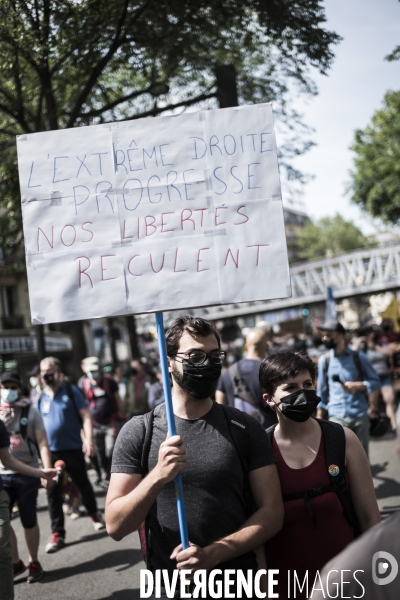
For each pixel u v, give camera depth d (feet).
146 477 8.92
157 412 9.84
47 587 19.62
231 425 9.65
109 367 47.73
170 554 9.41
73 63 35.32
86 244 10.03
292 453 10.55
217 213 9.95
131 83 43.24
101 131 10.17
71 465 24.95
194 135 10.07
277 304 194.70
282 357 10.75
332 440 10.55
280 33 35.40
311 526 10.19
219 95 33.76
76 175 10.13
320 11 34.35
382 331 57.93
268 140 9.96
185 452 8.90
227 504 9.30
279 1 33.76
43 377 24.99
